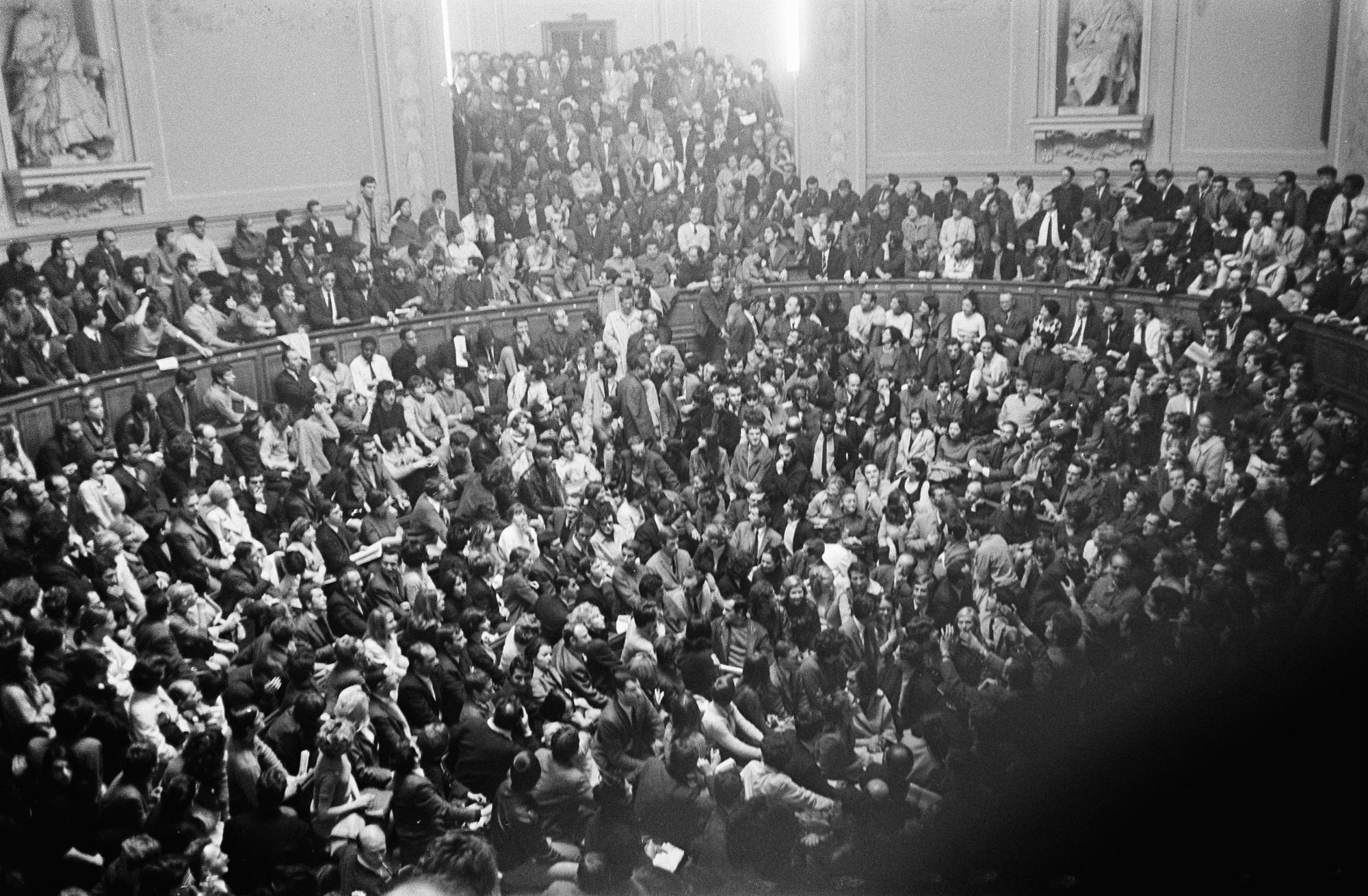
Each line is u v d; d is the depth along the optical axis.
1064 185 22.05
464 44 28.36
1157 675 10.88
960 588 12.54
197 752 9.20
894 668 11.12
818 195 24.27
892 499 14.52
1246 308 17.69
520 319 22.36
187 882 8.50
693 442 18.19
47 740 9.28
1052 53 23.91
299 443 17.23
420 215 23.77
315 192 23.14
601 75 26.98
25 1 18.41
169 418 17.14
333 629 12.23
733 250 23.95
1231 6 21.25
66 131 19.03
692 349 23.16
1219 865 9.20
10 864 8.71
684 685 11.00
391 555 13.55
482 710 9.98
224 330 19.22
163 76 20.75
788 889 8.28
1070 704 10.56
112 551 12.77
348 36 23.34
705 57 27.25
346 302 20.73
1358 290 16.47
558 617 12.41
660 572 13.59
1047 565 12.45
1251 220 19.28
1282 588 11.97
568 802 9.19
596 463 18.41
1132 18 22.81
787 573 12.99
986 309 22.02
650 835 8.47
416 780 8.93
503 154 25.12
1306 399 14.91
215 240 21.58
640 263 23.62
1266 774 9.99
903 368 19.84
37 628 10.64
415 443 18.30
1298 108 20.44
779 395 19.20
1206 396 16.25
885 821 8.80
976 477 16.16
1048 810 9.55
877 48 25.45
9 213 18.36
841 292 23.22
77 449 15.57
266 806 8.49
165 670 10.92
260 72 22.11
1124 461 16.44
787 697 10.68
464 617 11.45
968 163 25.31
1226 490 14.30
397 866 9.23
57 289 17.47
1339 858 9.14
